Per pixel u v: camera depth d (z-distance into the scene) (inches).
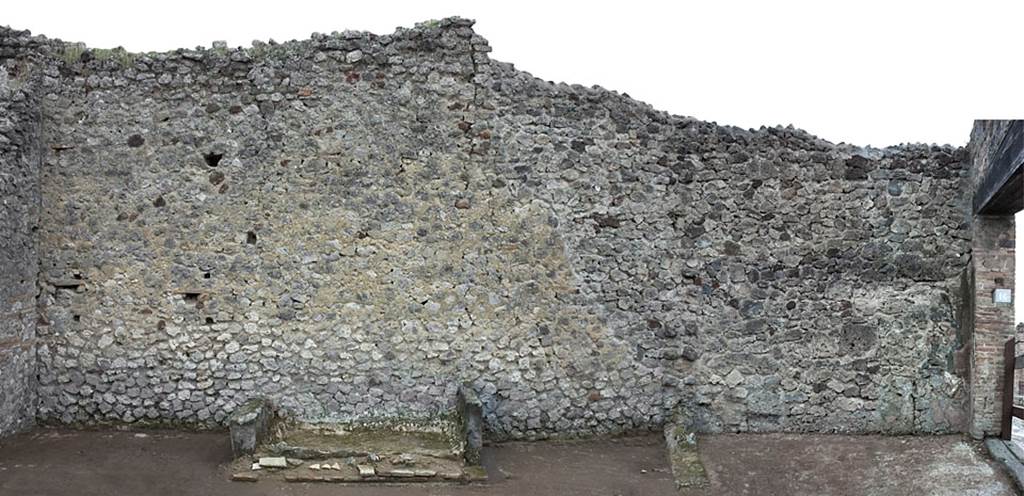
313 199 347.9
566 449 343.9
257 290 348.2
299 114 346.9
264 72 346.9
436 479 302.4
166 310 348.2
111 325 348.5
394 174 347.9
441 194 348.8
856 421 355.9
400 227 348.8
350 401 348.5
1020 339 449.7
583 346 352.5
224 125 347.6
